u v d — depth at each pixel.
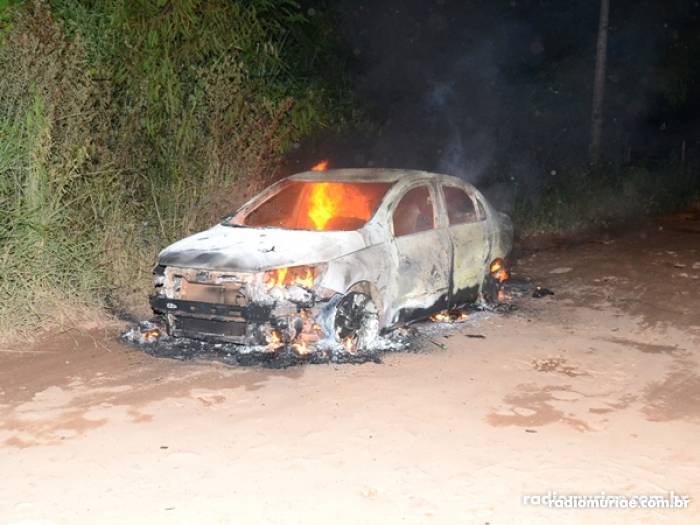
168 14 10.53
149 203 10.38
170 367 7.12
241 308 7.00
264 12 12.38
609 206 18.64
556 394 6.58
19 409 6.14
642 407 6.34
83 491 4.84
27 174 8.48
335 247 7.36
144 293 9.44
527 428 5.84
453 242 8.59
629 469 5.20
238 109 10.80
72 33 9.87
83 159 8.67
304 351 7.32
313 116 12.31
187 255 7.37
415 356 7.51
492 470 5.15
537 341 8.16
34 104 8.50
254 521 4.50
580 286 10.91
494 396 6.50
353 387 6.61
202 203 10.50
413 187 8.34
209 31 10.96
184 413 6.05
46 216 8.43
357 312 7.50
